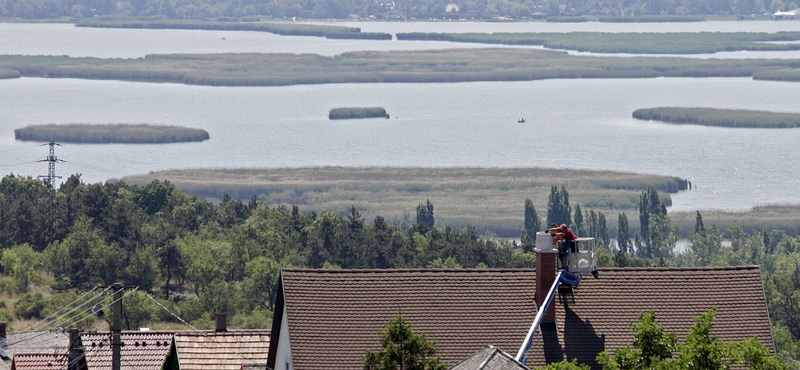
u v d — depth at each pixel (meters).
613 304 180.50
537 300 179.62
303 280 180.25
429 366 145.50
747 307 181.25
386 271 182.75
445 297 179.75
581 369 148.88
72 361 197.75
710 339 150.00
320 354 171.62
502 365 141.88
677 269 186.12
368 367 146.25
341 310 176.62
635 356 149.50
